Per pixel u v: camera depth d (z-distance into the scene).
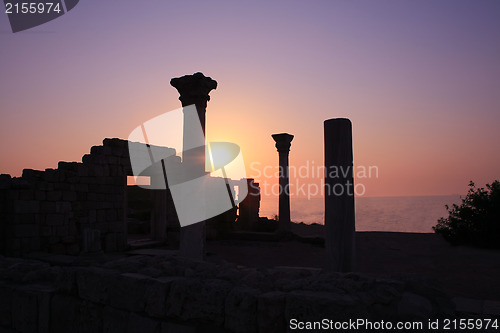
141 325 3.80
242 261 11.69
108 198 13.66
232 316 3.41
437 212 70.06
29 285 4.76
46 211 11.53
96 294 4.15
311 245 15.22
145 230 19.84
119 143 14.22
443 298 4.05
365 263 10.47
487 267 9.55
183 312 3.64
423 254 11.93
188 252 6.97
